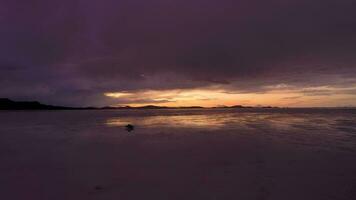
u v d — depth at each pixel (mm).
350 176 6566
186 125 21234
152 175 6855
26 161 8617
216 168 7484
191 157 8969
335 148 10148
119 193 5562
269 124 20906
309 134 14172
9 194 5613
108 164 8109
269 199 5125
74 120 28547
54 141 12953
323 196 5266
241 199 5133
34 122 25609
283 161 8195
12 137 14578
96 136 14680
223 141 12289
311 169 7234
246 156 8992
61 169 7574
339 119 25234
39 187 6027
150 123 23656
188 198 5234
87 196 5414
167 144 11703
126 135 14984
